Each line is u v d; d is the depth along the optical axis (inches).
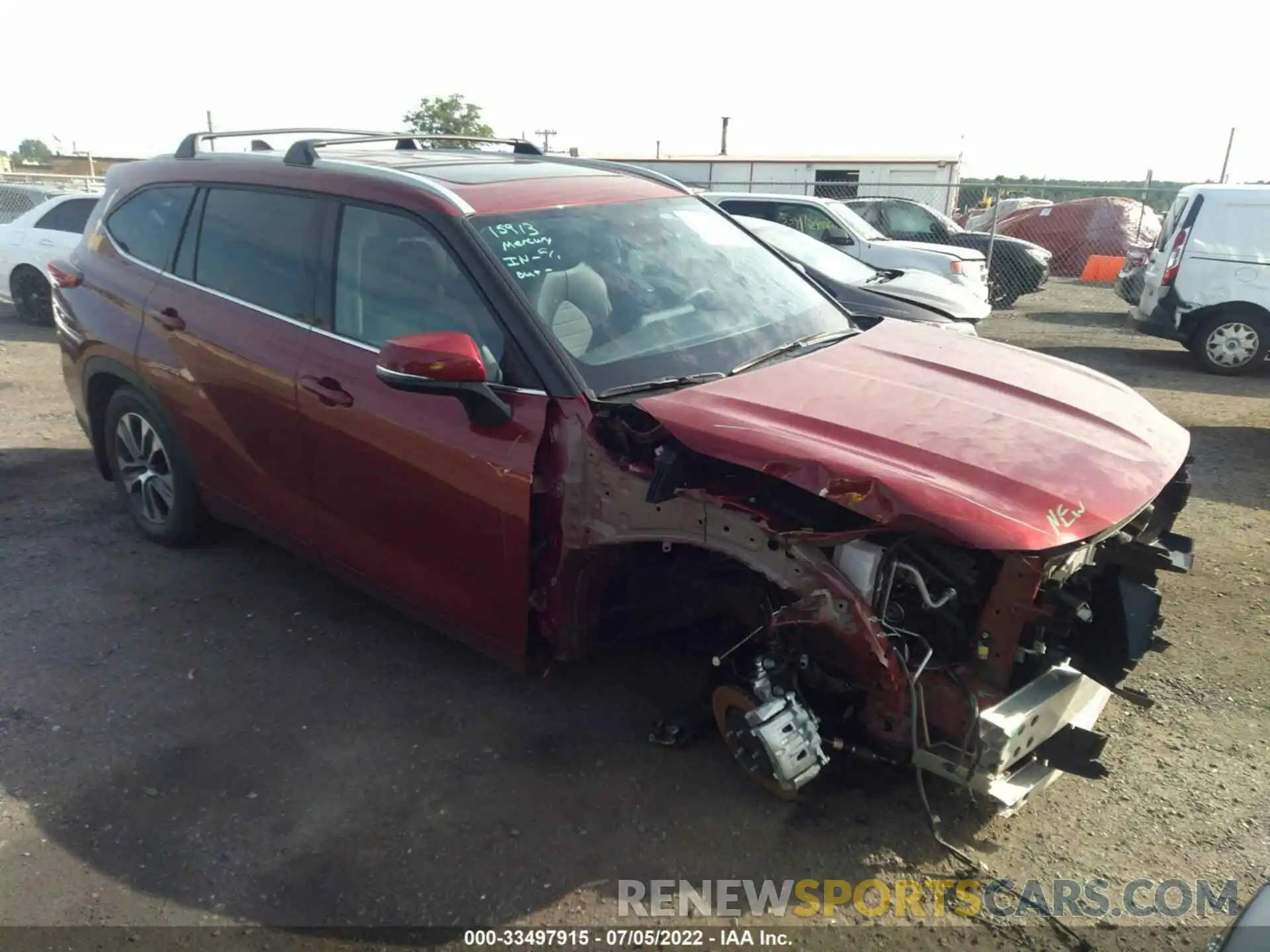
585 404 120.3
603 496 119.3
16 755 132.7
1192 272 396.8
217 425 164.4
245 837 118.3
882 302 290.8
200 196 171.3
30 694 146.4
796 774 114.0
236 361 156.8
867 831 119.9
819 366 134.0
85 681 150.0
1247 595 181.2
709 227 163.9
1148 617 115.7
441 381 117.7
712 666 137.5
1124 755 134.3
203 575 183.6
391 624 167.8
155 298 173.5
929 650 108.1
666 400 118.8
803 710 115.7
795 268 169.5
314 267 148.9
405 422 132.1
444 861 114.9
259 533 169.0
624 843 117.9
